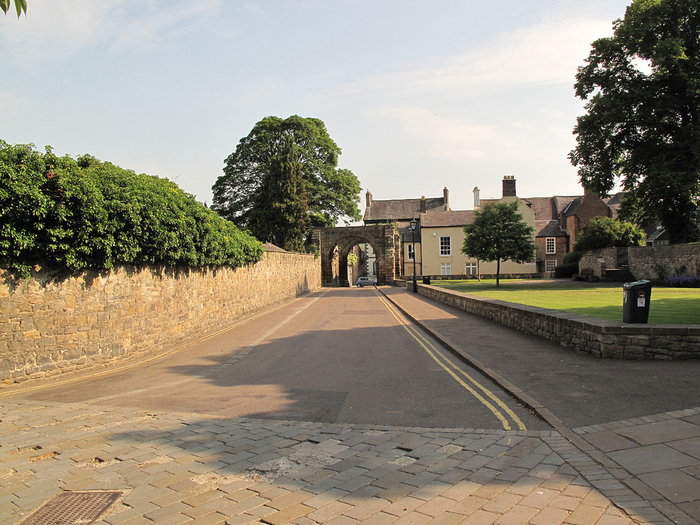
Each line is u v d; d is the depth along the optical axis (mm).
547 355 8734
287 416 6051
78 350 9172
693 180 25469
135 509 3707
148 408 6652
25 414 6430
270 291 24922
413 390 7020
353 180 48375
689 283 24094
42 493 4039
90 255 9188
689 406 5316
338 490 3910
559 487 3703
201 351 11641
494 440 4828
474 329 12750
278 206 40812
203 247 13930
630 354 7820
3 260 7797
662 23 26125
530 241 33250
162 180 14781
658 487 3562
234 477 4262
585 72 29156
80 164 10734
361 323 16172
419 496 3729
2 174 7410
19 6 3863
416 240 57531
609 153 29734
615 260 33344
